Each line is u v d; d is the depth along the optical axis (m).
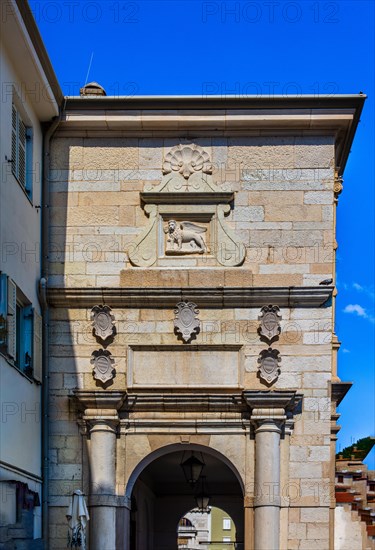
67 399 21.64
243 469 21.28
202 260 22.00
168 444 21.44
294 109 22.05
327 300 21.70
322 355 21.52
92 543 20.88
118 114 22.16
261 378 21.39
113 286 21.84
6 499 18.33
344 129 22.41
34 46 19.94
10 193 19.61
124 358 21.70
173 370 21.59
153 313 21.84
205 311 21.80
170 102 22.03
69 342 21.81
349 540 22.42
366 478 26.14
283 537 20.91
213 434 21.42
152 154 22.42
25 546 18.75
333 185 22.23
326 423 21.30
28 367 20.67
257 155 22.33
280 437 21.23
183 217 22.23
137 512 27.09
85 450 21.47
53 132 22.41
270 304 21.69
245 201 22.17
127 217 22.23
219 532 68.75
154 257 22.03
